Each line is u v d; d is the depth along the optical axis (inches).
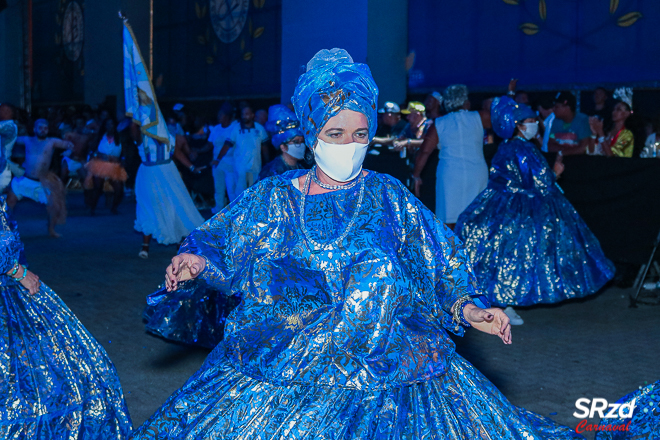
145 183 351.3
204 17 702.5
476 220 257.4
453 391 95.5
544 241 252.7
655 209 279.6
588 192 296.8
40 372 129.3
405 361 91.7
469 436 92.4
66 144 427.2
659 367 198.2
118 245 400.5
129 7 783.1
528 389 180.7
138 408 168.9
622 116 322.0
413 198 100.3
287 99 543.8
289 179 99.6
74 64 917.2
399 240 97.8
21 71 1018.1
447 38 481.1
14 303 134.3
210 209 533.6
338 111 93.3
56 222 427.5
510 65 450.9
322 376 89.7
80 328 139.5
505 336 93.9
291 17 535.2
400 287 94.2
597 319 251.6
